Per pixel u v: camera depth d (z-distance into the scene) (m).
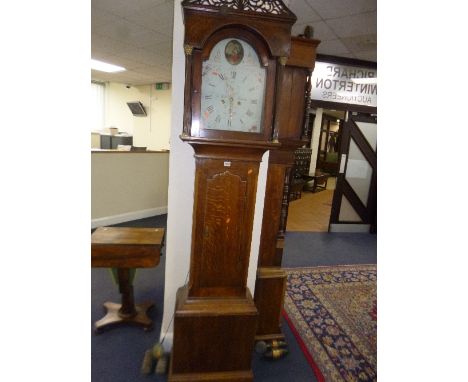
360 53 3.74
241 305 1.50
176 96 1.56
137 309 2.15
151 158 4.38
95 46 4.27
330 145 11.20
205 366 1.53
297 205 6.28
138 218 4.34
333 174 10.58
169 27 3.44
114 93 7.51
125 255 1.83
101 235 1.94
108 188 3.93
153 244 1.84
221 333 1.49
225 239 1.45
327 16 2.81
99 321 2.01
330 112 9.49
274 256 1.86
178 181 1.65
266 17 1.23
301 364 1.84
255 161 1.39
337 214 4.61
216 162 1.37
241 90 1.32
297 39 1.65
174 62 1.53
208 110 1.31
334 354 1.94
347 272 3.19
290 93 1.72
